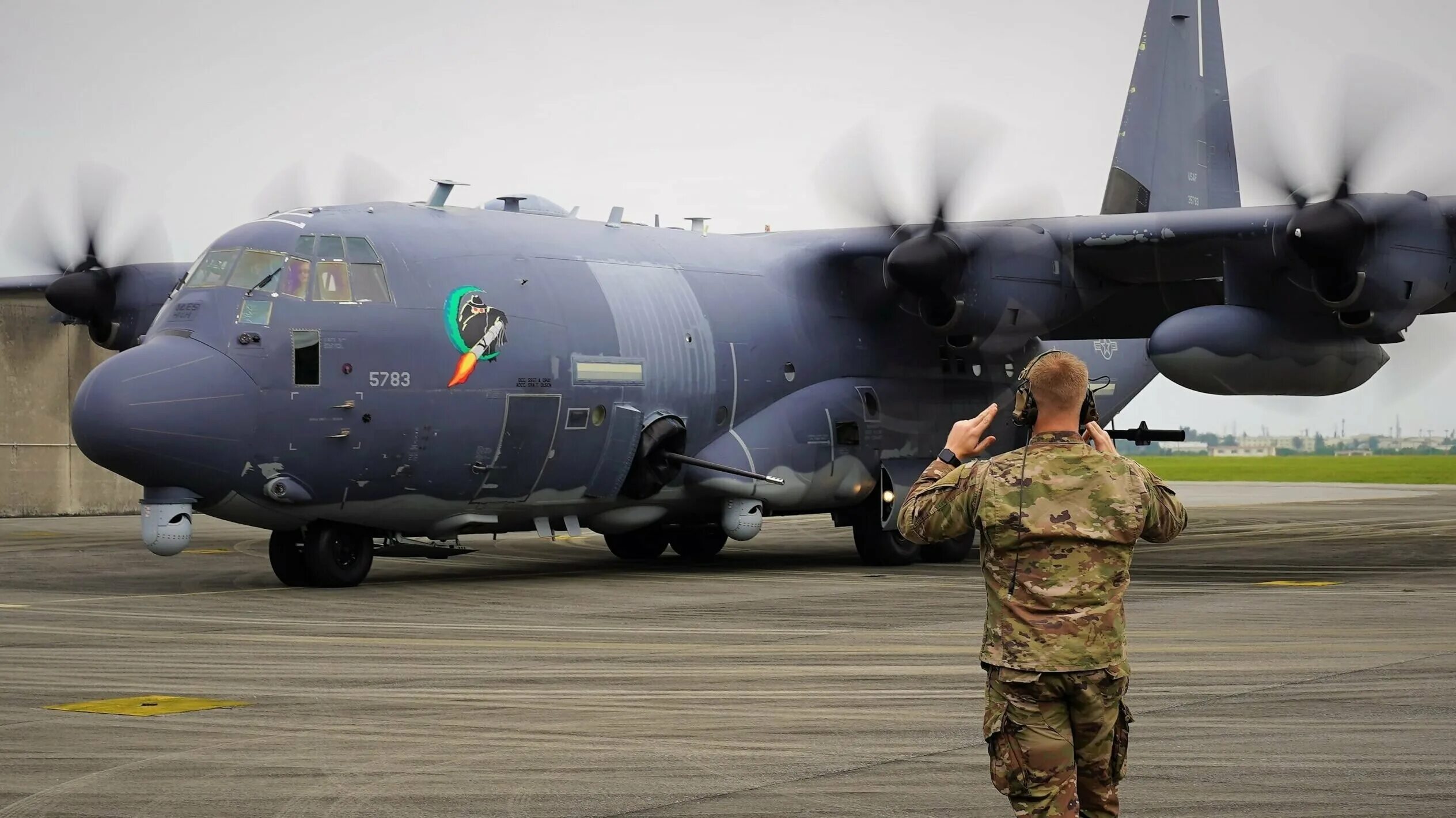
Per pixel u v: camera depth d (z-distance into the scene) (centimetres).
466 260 1627
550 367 1650
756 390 1864
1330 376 1886
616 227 1856
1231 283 1828
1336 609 1382
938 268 1766
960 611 1382
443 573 1830
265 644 1152
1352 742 768
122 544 2359
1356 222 1623
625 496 1758
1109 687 474
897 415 2006
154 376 1432
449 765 723
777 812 634
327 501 1531
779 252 1988
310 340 1498
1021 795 475
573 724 827
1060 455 485
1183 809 636
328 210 1611
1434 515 3450
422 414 1558
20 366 3269
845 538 2658
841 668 1029
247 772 708
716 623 1294
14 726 820
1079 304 1930
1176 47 2509
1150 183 2458
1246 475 7825
